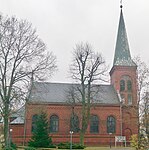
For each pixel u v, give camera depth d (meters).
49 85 66.69
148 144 25.92
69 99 60.31
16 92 33.34
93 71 53.19
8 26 33.94
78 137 60.75
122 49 71.88
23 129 59.28
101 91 63.22
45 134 44.53
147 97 30.83
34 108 54.00
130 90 68.19
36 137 44.28
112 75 72.25
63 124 61.56
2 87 33.16
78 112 61.38
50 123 61.22
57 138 60.53
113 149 44.88
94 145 60.88
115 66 69.38
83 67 53.25
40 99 56.62
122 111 64.00
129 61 70.38
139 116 29.89
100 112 63.28
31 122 59.19
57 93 64.94
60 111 62.09
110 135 62.12
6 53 33.66
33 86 35.97
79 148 44.06
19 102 33.75
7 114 33.09
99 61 53.19
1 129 52.44
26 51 34.66
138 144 26.11
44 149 40.94
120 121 63.09
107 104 63.75
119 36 73.38
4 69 33.34
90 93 57.66
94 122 62.72
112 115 63.47
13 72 33.78
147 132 26.84
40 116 46.91
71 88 64.62
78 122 61.19
